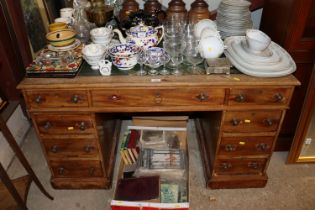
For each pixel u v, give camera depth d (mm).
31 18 1783
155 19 1583
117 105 1303
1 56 1782
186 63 1390
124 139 1756
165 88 1246
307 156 1806
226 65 1271
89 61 1310
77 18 1633
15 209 1305
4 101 1861
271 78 1255
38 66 1291
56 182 1612
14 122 1916
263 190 1644
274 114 1355
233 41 1496
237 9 1559
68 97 1268
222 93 1272
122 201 1328
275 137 1442
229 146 1465
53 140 1431
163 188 1499
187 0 1924
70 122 1358
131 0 1681
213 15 1870
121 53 1303
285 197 1604
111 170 1693
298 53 1517
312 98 1522
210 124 1660
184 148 1729
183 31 1600
